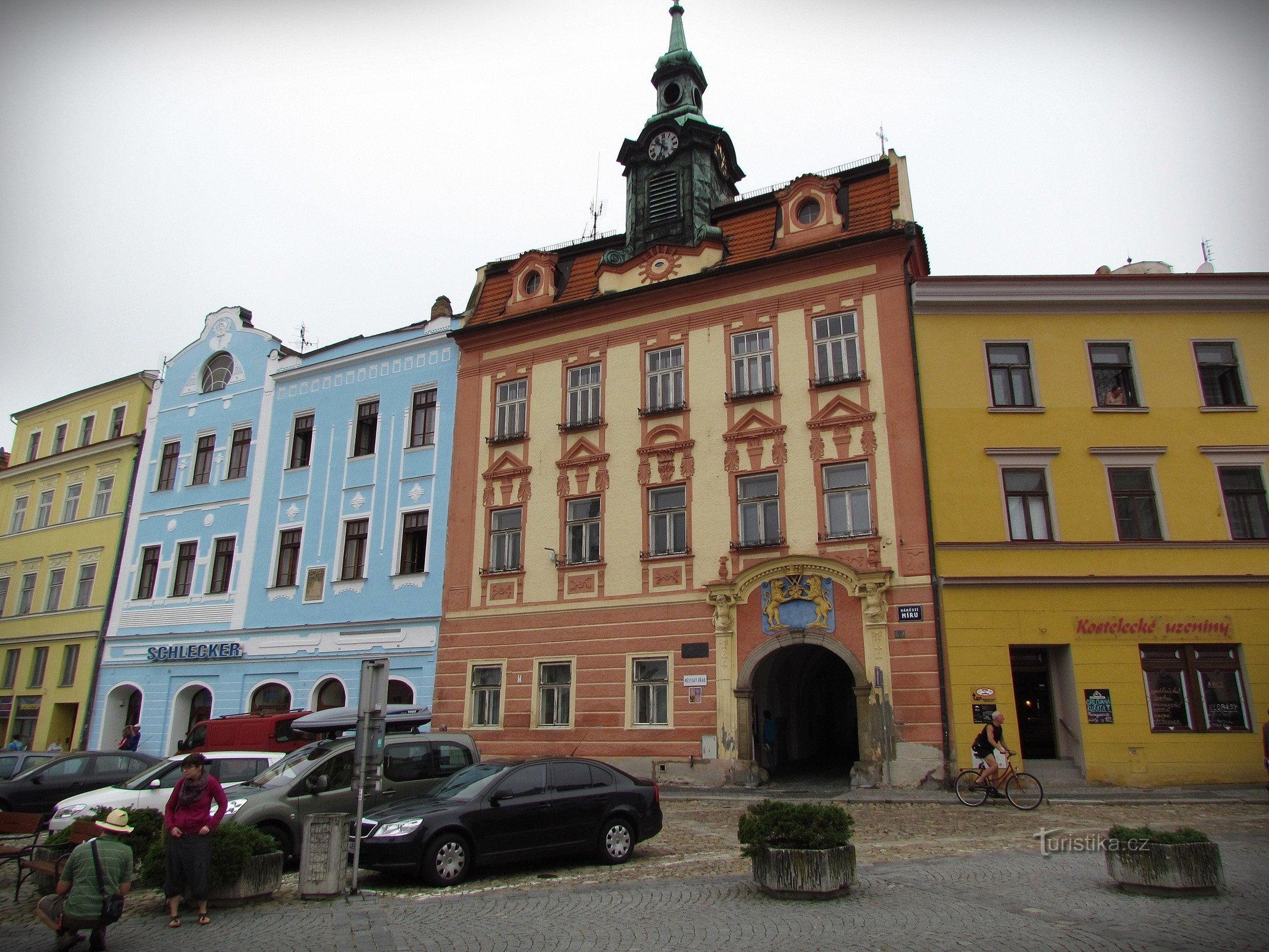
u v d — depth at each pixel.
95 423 38.12
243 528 31.41
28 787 17.89
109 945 8.55
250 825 12.05
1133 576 19.94
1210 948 7.45
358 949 8.15
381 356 30.27
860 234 22.67
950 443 21.11
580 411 25.88
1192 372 21.55
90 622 34.06
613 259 26.52
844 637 20.53
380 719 11.45
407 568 27.50
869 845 12.98
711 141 27.50
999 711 18.98
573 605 24.06
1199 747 18.98
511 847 11.57
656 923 8.76
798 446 22.33
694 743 21.50
